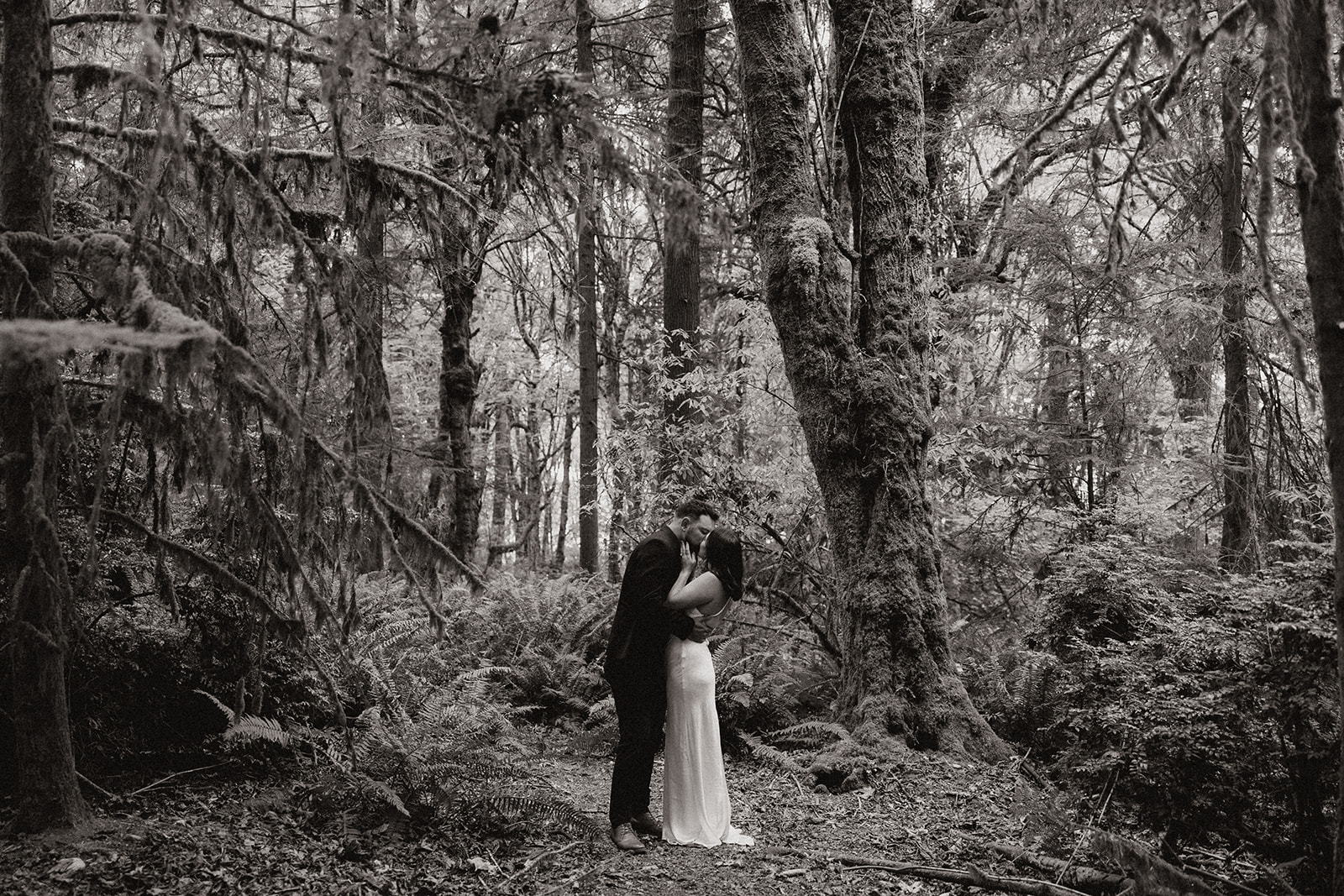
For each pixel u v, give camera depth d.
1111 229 4.05
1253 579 5.12
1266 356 9.52
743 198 13.27
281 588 4.78
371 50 3.75
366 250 5.20
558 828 5.42
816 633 9.03
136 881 3.94
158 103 3.73
